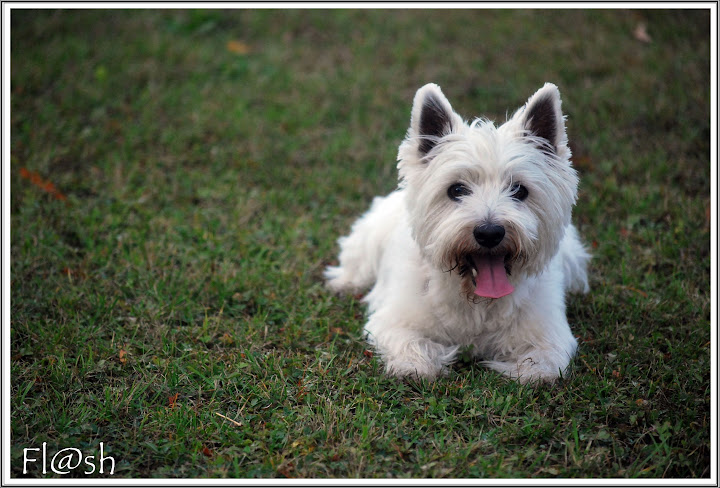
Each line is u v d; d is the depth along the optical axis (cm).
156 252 527
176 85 822
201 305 474
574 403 369
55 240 534
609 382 384
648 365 405
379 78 859
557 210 389
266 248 546
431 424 352
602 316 462
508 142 378
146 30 945
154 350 419
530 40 938
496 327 419
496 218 363
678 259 527
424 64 892
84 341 423
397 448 334
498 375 396
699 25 930
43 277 491
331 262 559
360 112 782
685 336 438
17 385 380
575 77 839
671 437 342
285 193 638
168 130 725
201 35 959
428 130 403
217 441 345
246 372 398
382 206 516
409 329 432
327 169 682
